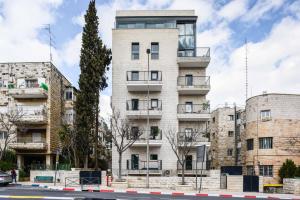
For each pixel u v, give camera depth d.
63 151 44.47
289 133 39.25
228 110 58.28
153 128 38.09
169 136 36.91
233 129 57.62
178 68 39.12
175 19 41.44
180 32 41.72
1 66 43.75
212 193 25.36
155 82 37.06
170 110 38.25
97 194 22.48
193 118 38.09
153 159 37.41
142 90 38.62
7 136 38.78
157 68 38.81
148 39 39.22
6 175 29.05
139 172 35.81
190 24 41.75
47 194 21.55
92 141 36.78
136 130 36.47
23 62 43.56
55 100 44.78
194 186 28.95
